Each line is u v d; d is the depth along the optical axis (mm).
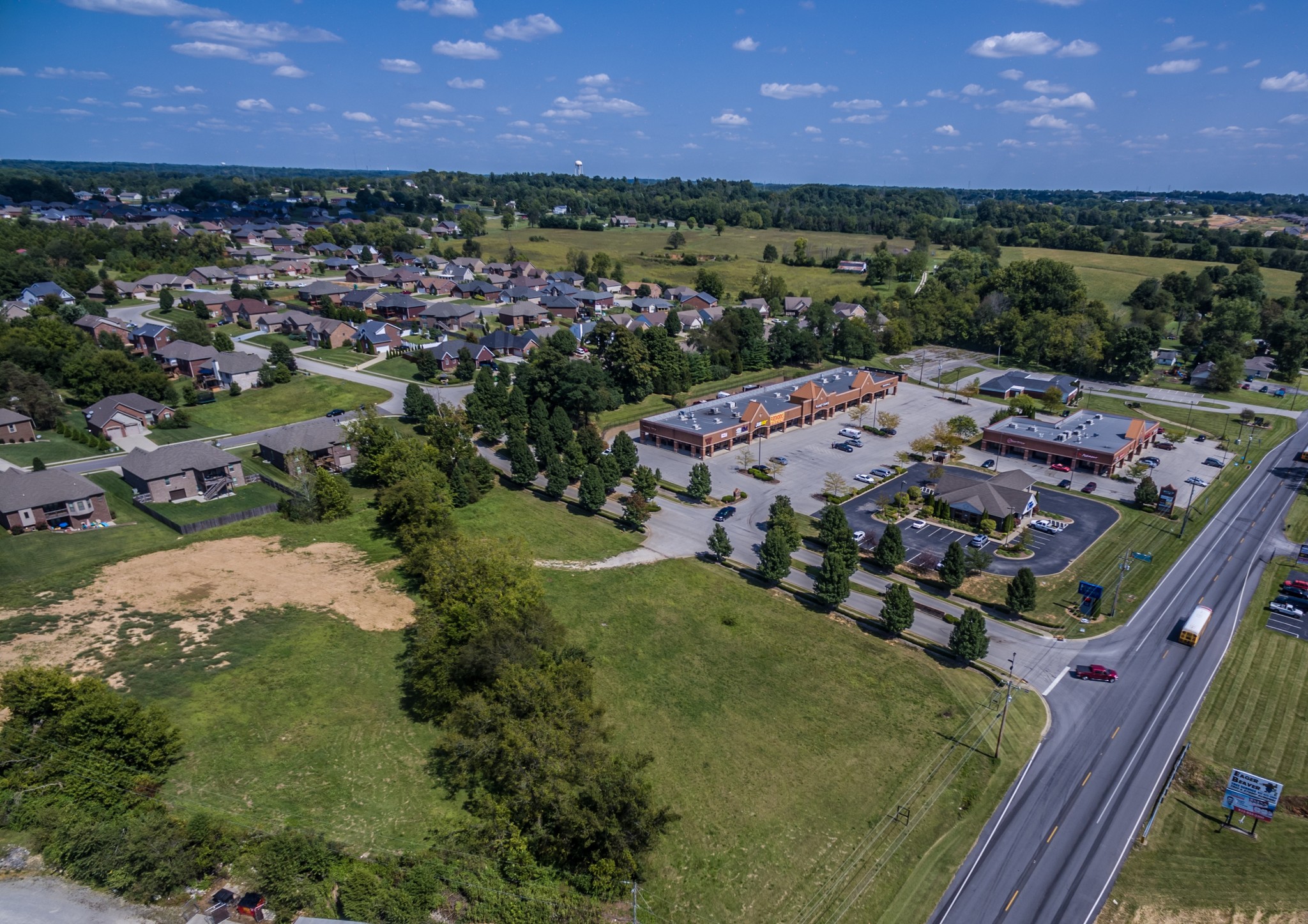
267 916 40406
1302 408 150375
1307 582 80000
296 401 135250
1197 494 107812
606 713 60969
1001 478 105000
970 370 180500
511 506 100688
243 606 70562
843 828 51250
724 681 65688
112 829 42875
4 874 41469
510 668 53938
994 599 79938
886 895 46594
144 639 63875
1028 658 69875
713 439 123875
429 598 65625
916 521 98938
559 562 85750
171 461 93375
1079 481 113500
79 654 61000
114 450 108562
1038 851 49750
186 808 46625
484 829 46656
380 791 50906
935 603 79250
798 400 140000
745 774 55438
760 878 47469
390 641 67250
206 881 42250
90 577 73375
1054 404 147500
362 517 92812
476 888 43219
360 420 106812
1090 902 46094
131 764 48062
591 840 45688
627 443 114750
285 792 49562
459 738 50594
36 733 48406
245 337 174125
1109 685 66188
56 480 84062
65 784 46094
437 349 158125
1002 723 59438
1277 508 102750
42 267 186875
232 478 98625
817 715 61812
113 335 146625
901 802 53438
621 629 72938
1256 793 50156
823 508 103250
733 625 74375
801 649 70625
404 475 93250
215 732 53750
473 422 127750
